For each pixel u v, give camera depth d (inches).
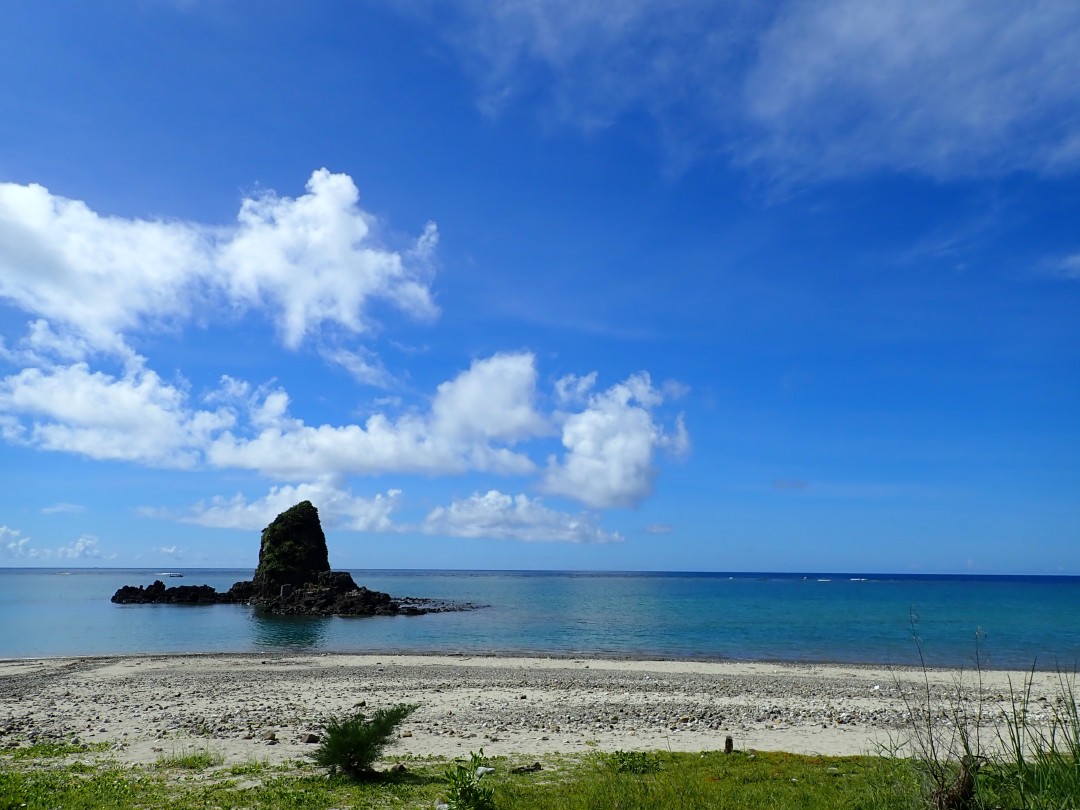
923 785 391.9
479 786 526.9
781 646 2239.2
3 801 504.4
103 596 5211.6
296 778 601.9
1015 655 1957.4
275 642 2367.1
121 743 764.6
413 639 2461.9
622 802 481.4
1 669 1616.6
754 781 553.3
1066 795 338.3
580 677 1443.2
